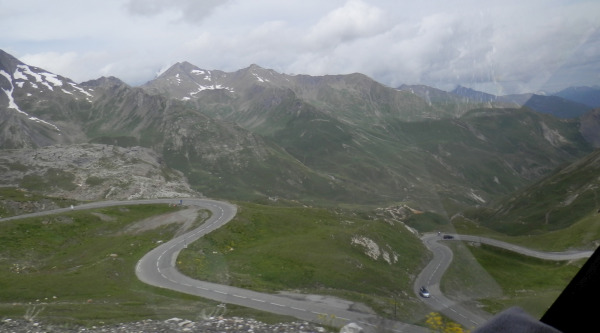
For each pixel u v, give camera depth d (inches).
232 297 864.9
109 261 1856.5
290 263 1210.6
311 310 568.4
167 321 735.7
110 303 1067.3
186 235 2632.9
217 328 623.8
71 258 2573.8
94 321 820.0
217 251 1862.7
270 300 780.6
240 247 2181.3
